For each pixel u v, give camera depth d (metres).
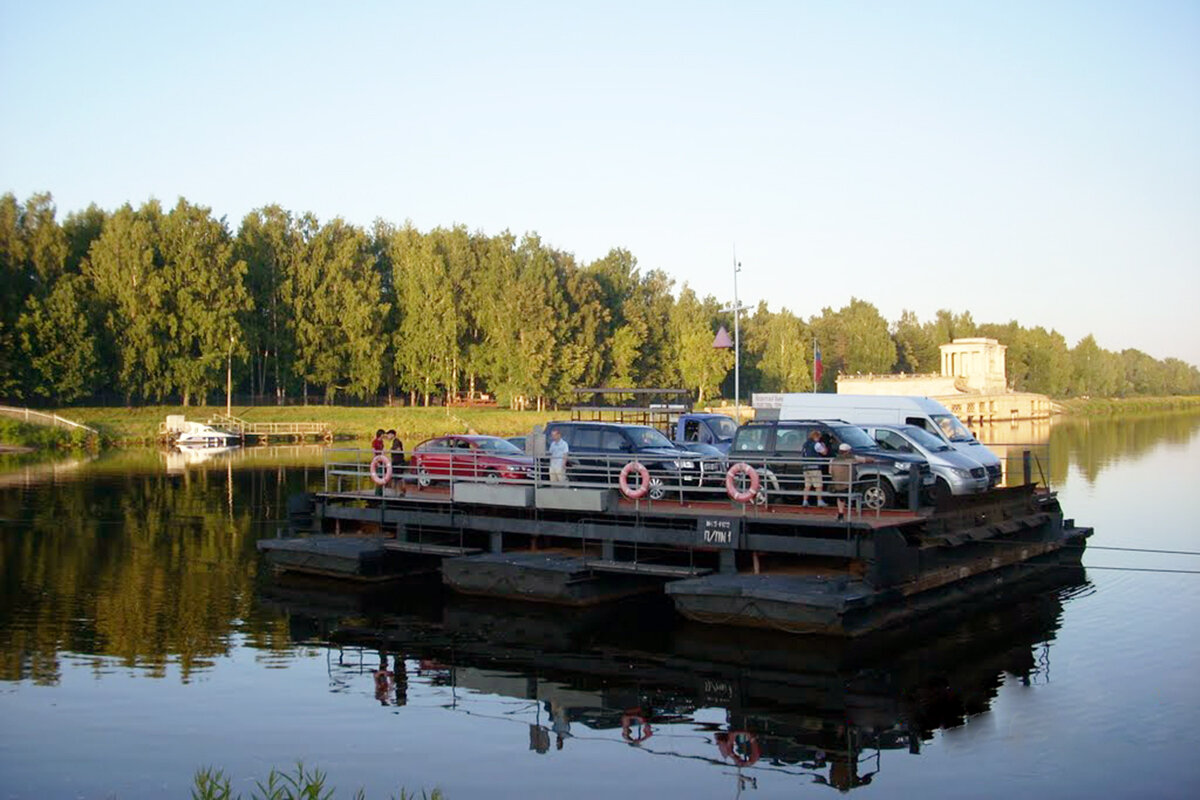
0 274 79.44
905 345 158.25
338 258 92.56
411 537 24.39
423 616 19.86
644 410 31.47
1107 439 76.81
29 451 65.94
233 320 83.25
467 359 96.00
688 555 20.97
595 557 21.16
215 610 20.25
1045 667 15.99
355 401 102.75
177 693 14.54
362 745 12.38
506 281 95.62
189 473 50.59
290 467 54.62
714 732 13.01
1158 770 11.49
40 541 28.56
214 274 83.56
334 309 91.62
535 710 13.88
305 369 90.38
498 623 19.28
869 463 21.09
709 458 21.75
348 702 14.14
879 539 17.42
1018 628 18.69
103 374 79.81
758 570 19.06
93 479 47.09
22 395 77.75
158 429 76.06
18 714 13.49
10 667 15.84
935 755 12.11
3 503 37.34
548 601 20.27
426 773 11.45
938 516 19.50
